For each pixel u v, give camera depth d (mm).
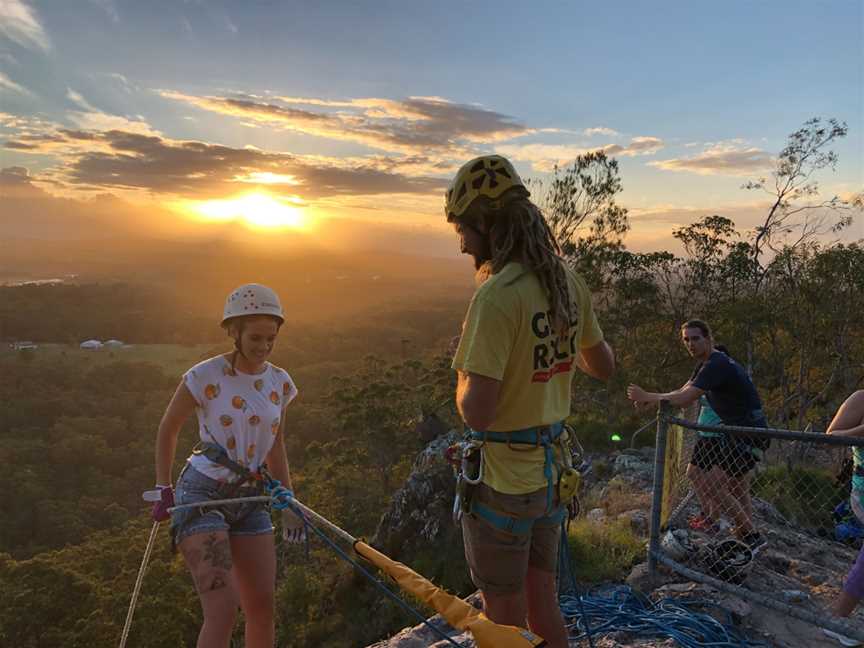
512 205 1899
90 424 100312
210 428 2570
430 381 41531
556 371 1958
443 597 1930
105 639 22906
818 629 3361
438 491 16547
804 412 21125
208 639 2336
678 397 4133
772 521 5453
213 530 2459
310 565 21828
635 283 23875
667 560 3895
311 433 82062
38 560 29391
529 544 2033
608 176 23016
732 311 21672
